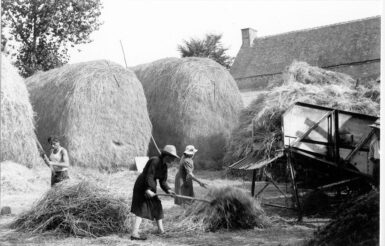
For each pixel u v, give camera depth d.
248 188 12.74
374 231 5.45
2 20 25.75
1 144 13.82
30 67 26.77
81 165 15.65
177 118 18.06
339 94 13.79
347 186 9.15
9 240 6.67
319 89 14.05
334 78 15.97
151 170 6.89
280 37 34.62
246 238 6.73
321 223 7.80
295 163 8.51
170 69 18.97
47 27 26.52
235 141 15.56
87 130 15.86
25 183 12.66
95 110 16.03
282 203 9.89
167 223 7.64
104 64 16.94
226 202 7.52
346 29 32.09
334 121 8.46
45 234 7.02
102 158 15.97
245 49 35.34
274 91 14.21
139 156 16.70
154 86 19.09
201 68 18.44
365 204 5.76
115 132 16.27
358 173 8.18
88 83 16.19
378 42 30.03
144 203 6.85
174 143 18.23
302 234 6.92
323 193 9.02
